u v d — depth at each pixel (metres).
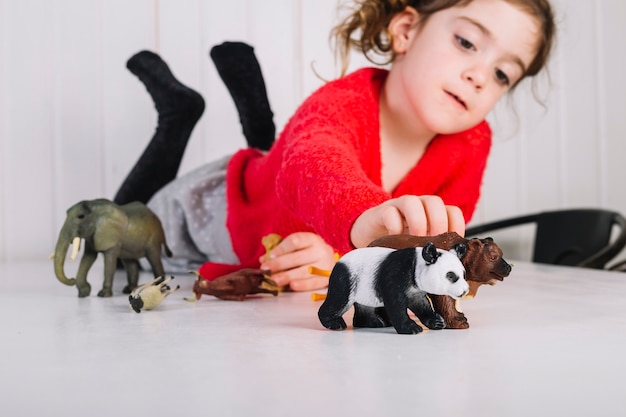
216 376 0.49
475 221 2.18
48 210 1.91
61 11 1.91
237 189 1.37
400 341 0.61
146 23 1.96
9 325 0.73
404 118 1.29
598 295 0.94
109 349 0.59
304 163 0.92
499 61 1.22
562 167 2.21
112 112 1.94
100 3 1.93
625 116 2.23
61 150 1.91
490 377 0.48
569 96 2.20
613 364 0.52
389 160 1.34
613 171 2.23
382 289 0.65
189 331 0.68
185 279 1.28
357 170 0.90
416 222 0.71
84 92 1.92
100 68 1.93
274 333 0.66
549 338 0.63
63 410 0.42
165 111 1.57
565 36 2.18
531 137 2.19
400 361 0.53
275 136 1.73
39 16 1.89
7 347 0.61
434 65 1.22
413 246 0.67
